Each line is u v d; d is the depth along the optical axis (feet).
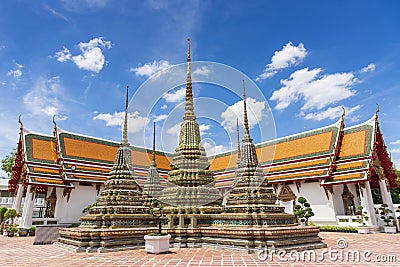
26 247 58.34
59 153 112.37
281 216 53.67
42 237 65.26
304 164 114.21
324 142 113.80
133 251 48.11
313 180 110.52
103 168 120.16
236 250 46.68
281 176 118.01
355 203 108.88
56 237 66.80
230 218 53.88
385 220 95.25
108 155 126.11
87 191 115.34
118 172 59.62
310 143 118.42
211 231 51.98
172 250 49.26
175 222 56.75
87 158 118.42
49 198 110.73
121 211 54.90
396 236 79.92
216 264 36.40
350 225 97.30
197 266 35.09
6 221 118.11
